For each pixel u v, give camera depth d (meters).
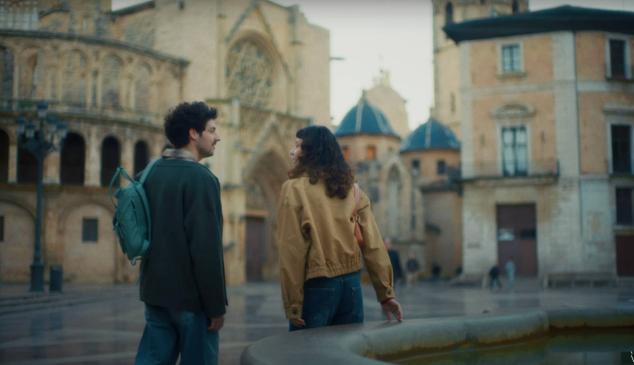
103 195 47.69
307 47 68.00
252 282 57.91
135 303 29.06
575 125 45.00
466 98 47.62
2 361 10.96
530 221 45.56
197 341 4.42
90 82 48.78
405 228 77.38
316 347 3.31
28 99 46.47
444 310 21.70
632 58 46.12
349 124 81.75
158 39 58.59
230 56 59.72
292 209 4.95
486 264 45.72
